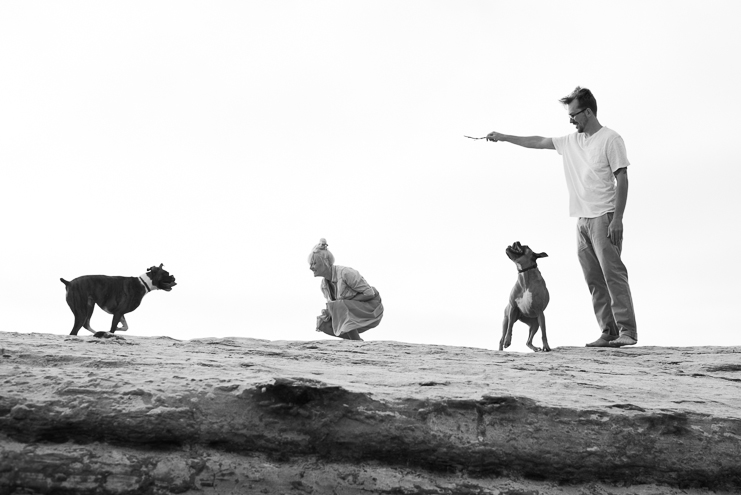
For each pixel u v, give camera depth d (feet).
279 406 15.01
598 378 22.15
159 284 30.63
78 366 17.38
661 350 31.45
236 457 14.67
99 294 29.60
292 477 14.55
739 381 24.40
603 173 31.86
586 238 32.78
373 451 15.23
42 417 14.19
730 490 16.76
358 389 16.05
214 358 20.59
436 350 27.53
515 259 33.27
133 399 14.80
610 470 16.22
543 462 15.88
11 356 17.67
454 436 15.60
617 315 32.19
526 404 16.44
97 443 14.32
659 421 16.87
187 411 14.73
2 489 13.43
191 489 14.02
